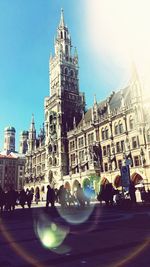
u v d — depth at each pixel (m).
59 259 7.67
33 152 110.25
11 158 153.75
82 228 13.88
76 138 79.19
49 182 85.81
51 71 101.19
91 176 63.66
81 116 91.94
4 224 17.02
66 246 9.40
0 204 27.83
